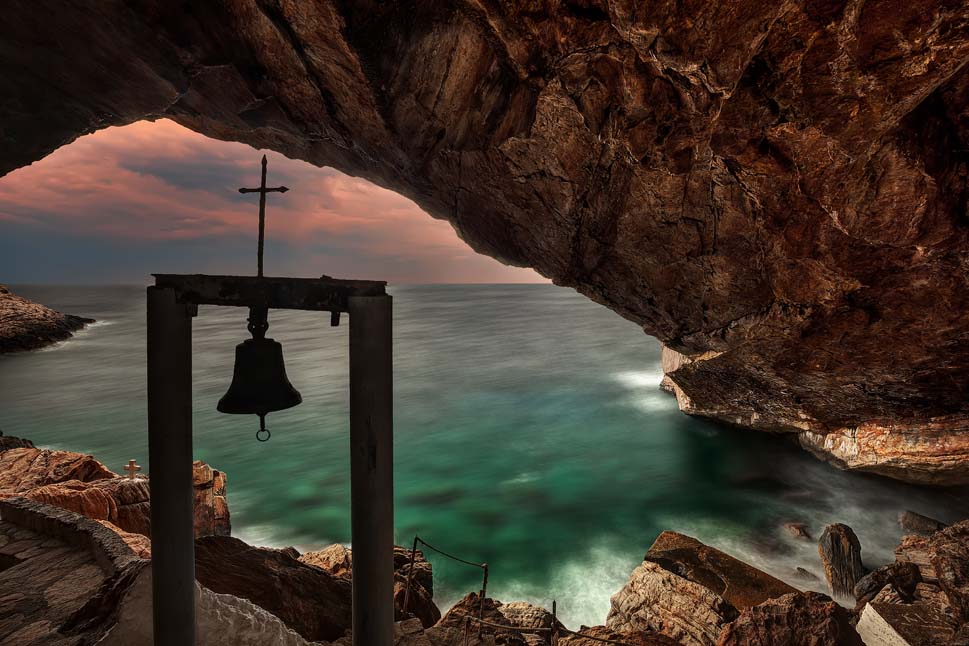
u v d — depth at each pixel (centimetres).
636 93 715
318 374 4550
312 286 259
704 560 1220
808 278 1066
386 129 931
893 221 809
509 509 2114
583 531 1927
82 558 567
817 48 607
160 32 743
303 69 830
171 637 299
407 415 3434
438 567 1683
